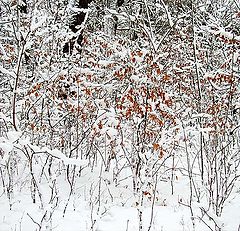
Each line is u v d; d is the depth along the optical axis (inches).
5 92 301.7
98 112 264.4
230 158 264.5
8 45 288.8
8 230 211.9
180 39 357.1
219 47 363.3
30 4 343.9
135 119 251.8
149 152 247.0
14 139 204.1
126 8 446.6
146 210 253.4
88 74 286.0
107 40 341.4
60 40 311.9
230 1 406.0
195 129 290.2
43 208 231.6
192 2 315.9
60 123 298.7
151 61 253.9
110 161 331.6
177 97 324.2
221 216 248.5
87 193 275.1
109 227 224.8
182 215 247.1
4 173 285.4
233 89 285.0
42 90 279.6
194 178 317.7
